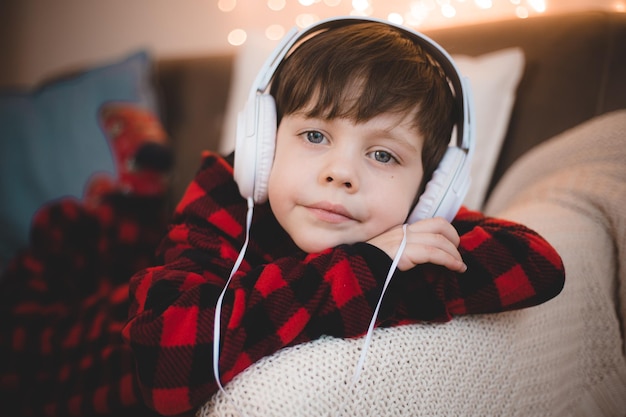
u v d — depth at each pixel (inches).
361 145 22.4
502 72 39.4
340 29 25.3
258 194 24.2
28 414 31.2
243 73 51.1
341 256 21.1
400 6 54.4
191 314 19.7
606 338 27.3
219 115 57.7
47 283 42.3
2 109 57.9
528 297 22.1
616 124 31.3
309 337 19.6
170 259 24.9
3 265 52.5
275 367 18.6
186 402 19.0
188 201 27.8
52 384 31.5
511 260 22.3
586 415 26.2
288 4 61.7
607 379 27.3
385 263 21.0
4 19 95.6
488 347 22.4
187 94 60.5
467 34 44.4
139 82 58.1
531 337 24.0
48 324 36.4
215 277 22.9
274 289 20.5
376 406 18.9
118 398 27.7
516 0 48.8
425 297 21.5
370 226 22.7
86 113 56.7
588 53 38.0
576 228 28.4
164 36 75.4
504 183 37.6
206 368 18.7
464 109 24.3
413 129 23.2
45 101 58.3
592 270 27.4
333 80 22.6
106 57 83.0
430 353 20.6
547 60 39.7
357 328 19.7
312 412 17.7
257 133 23.4
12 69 96.5
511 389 22.9
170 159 55.9
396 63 23.4
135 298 22.6
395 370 19.5
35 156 55.7
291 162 22.9
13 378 33.3
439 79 25.1
